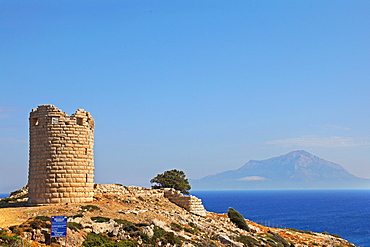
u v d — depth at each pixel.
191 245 50.69
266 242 66.88
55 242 43.09
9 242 39.78
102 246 43.94
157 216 60.12
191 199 74.81
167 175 97.38
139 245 46.94
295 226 185.12
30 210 55.00
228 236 61.47
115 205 61.84
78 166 60.81
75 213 54.12
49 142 59.97
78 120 62.12
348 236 156.62
